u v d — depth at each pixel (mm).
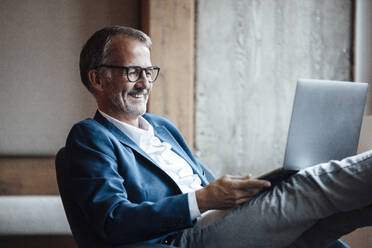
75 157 1483
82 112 3211
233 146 3236
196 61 3166
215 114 3205
